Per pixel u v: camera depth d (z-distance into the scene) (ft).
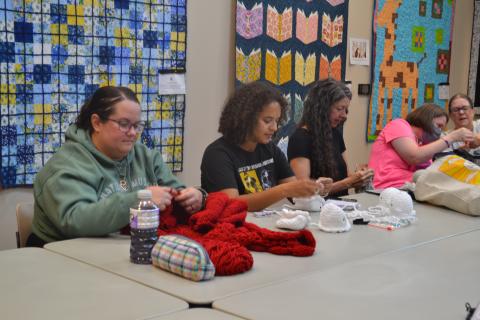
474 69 17.21
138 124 6.11
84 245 5.16
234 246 4.51
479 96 17.08
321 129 8.90
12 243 8.79
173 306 3.65
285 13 11.80
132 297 3.80
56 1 8.78
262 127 7.24
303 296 3.89
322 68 12.74
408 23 14.98
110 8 9.39
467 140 10.21
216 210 5.57
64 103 9.05
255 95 7.23
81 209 5.38
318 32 12.51
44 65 8.77
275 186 7.47
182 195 5.73
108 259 4.72
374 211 6.81
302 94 12.35
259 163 7.61
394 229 6.09
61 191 5.52
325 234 5.79
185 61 10.57
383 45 14.37
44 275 4.27
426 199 7.54
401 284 4.21
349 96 9.08
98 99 6.01
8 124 8.48
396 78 14.87
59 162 5.74
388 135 10.28
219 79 11.30
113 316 3.47
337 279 4.29
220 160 7.20
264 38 11.50
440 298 3.92
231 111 7.35
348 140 13.99
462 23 17.02
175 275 4.30
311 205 6.90
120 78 9.68
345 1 12.96
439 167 7.56
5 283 4.07
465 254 5.15
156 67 10.15
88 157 5.87
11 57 8.41
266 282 4.17
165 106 10.40
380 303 3.79
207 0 10.87
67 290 3.93
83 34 9.14
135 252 4.60
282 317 3.50
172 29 10.27
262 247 5.05
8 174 8.55
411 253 5.13
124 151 6.10
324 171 8.93
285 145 12.09
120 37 9.59
